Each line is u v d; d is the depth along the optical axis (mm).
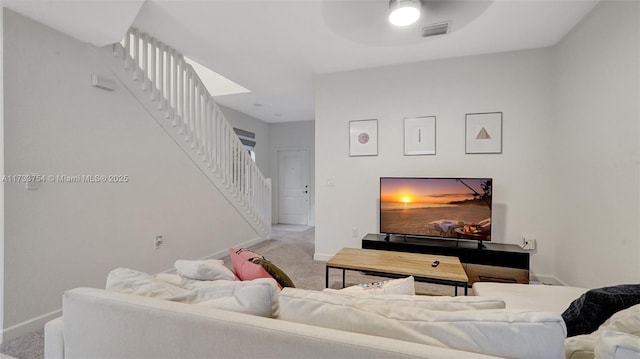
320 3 2227
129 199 2705
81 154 2311
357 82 3568
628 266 1907
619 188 1987
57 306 2141
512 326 703
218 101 5164
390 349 674
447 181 3062
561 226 2795
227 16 2414
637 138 1826
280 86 4270
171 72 3189
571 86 2592
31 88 1996
